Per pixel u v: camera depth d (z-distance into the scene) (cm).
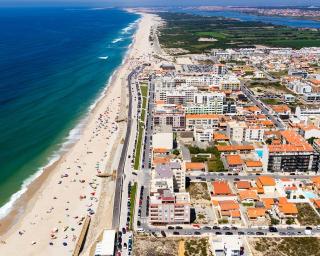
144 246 19838
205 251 19362
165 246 19812
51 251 19875
